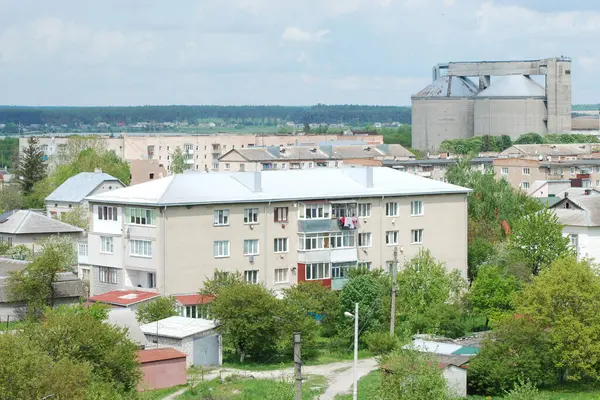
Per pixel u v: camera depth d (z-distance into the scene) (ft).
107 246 488.44
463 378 345.92
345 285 441.27
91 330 309.01
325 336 447.01
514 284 456.04
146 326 402.52
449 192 544.21
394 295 401.08
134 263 475.72
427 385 292.40
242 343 402.52
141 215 473.67
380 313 428.56
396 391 295.28
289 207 497.87
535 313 368.48
